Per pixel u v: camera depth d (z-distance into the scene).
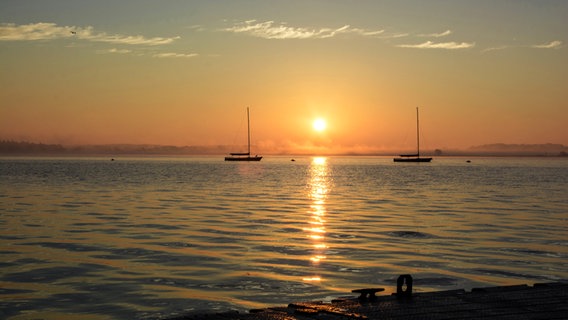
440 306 14.25
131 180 102.50
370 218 41.97
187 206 51.91
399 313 13.49
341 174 142.88
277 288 19.47
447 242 29.95
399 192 74.38
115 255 25.77
